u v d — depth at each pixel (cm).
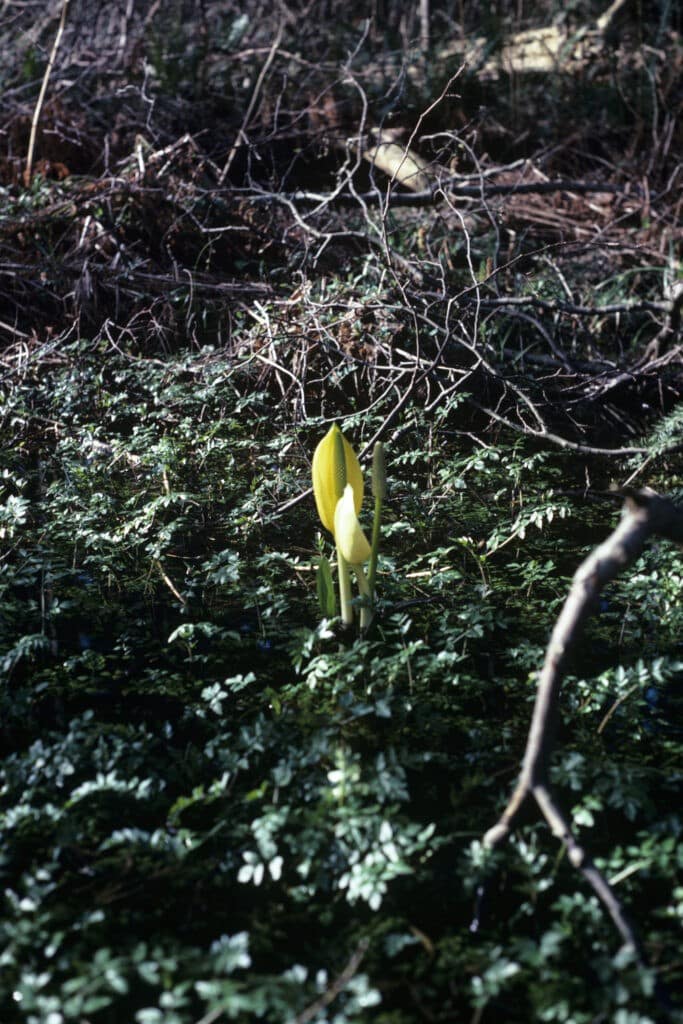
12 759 267
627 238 845
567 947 216
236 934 225
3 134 870
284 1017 191
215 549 452
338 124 995
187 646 356
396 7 1438
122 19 1191
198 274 714
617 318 709
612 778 263
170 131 963
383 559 409
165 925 227
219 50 1112
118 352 676
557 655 217
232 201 763
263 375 620
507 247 809
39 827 248
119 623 378
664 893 233
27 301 712
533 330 696
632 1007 199
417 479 534
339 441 342
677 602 373
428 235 743
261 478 507
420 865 242
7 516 442
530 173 984
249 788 273
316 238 740
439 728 296
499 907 232
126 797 266
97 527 468
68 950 216
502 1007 204
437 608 386
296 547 452
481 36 1235
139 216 755
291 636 365
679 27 1216
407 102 989
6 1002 199
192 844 242
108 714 312
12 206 728
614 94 1109
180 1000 189
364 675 326
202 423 576
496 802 263
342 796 248
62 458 542
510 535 450
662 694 326
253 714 311
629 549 217
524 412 612
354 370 608
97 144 898
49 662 347
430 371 544
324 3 1338
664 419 541
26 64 984
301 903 234
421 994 205
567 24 1239
